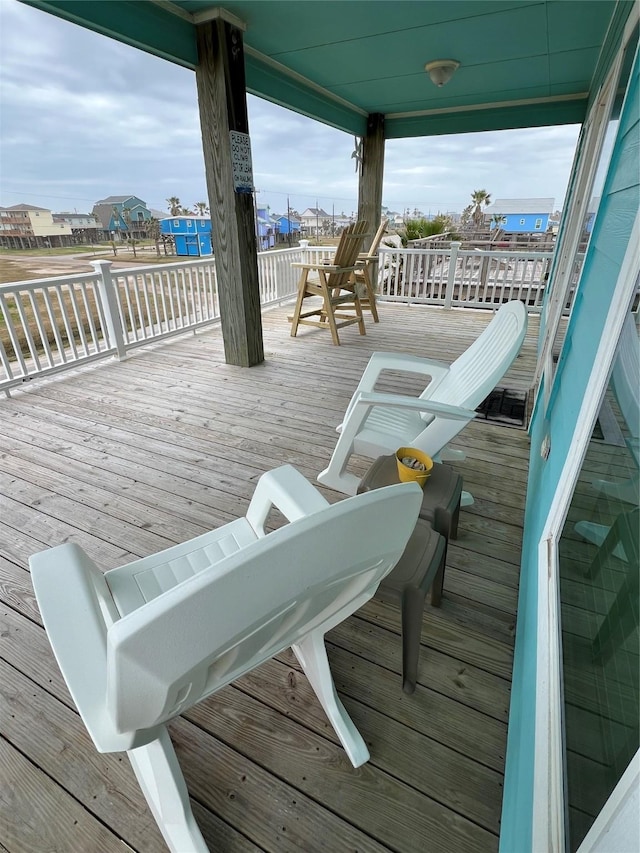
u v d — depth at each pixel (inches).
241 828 39.4
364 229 181.2
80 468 94.5
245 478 91.5
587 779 26.0
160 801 36.3
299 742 46.0
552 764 27.7
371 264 234.8
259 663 35.5
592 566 36.9
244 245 143.8
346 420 75.4
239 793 41.8
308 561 25.8
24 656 54.9
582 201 111.0
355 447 78.2
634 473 30.4
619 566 30.9
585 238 94.6
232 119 127.0
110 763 44.1
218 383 142.7
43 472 93.0
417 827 39.5
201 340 190.9
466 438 108.1
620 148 50.4
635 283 33.2
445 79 157.6
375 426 80.6
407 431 80.2
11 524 77.7
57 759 44.4
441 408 67.1
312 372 153.3
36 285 132.7
